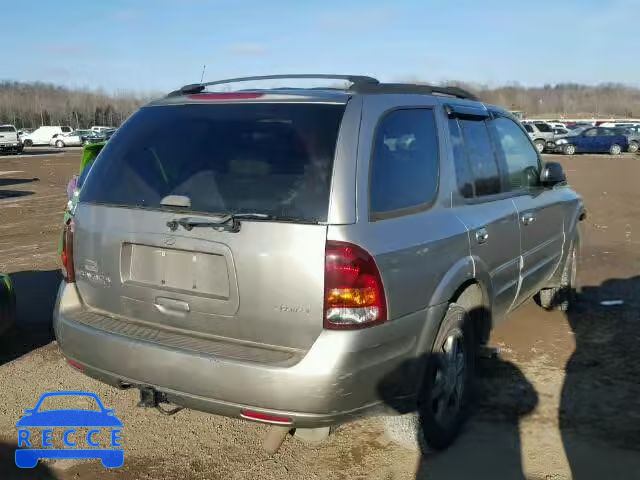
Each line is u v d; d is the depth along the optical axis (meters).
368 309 2.80
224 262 2.93
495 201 4.13
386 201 3.06
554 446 3.60
